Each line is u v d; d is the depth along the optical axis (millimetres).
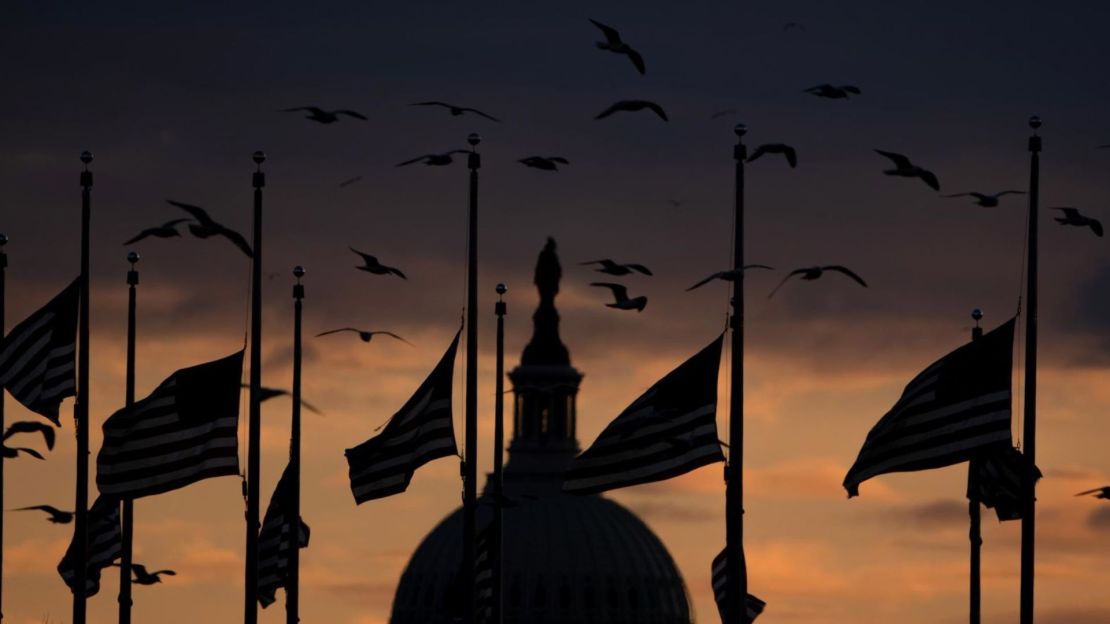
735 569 177750
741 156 177375
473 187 193250
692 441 181625
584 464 182125
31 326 198375
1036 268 179125
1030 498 179625
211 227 165875
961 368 181750
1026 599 179375
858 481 183500
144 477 188125
